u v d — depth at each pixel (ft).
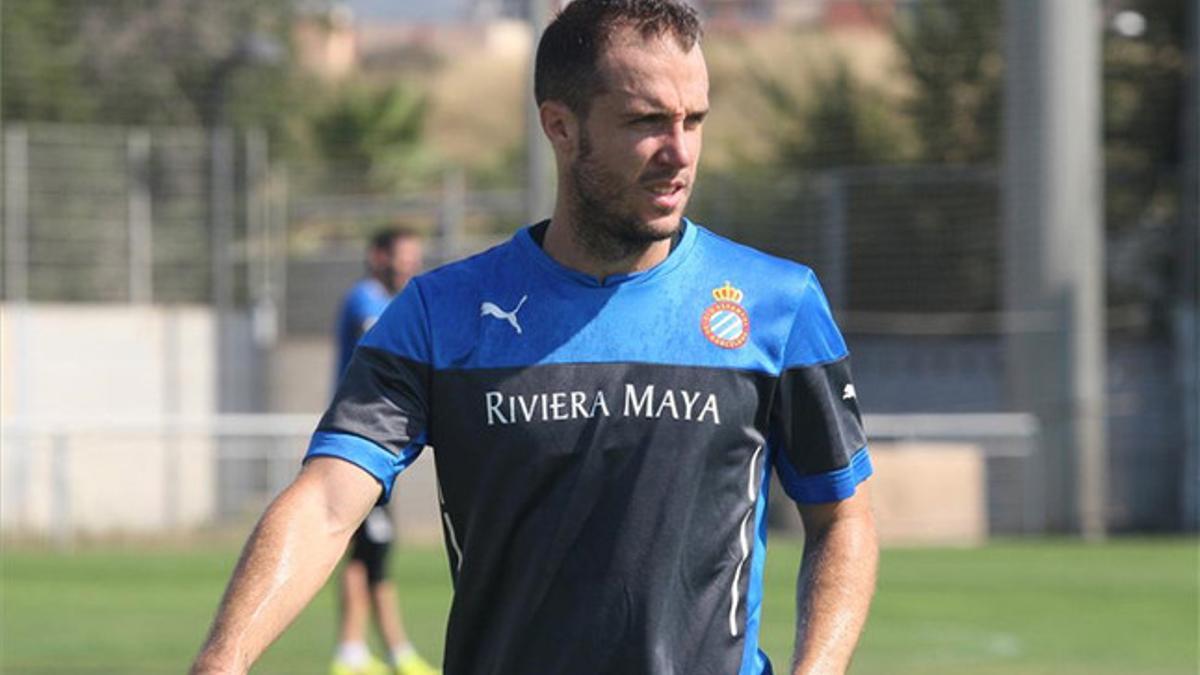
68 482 115.55
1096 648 60.59
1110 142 138.62
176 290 128.06
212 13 161.38
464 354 18.25
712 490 18.11
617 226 18.04
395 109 174.50
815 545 18.92
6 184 123.03
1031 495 113.19
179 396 125.49
